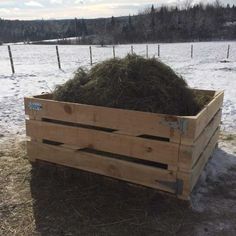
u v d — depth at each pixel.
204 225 2.85
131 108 3.22
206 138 3.50
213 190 3.44
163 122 2.96
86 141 3.40
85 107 3.32
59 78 12.41
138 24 84.19
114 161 3.27
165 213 2.98
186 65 17.52
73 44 68.50
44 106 3.60
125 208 3.05
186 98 3.57
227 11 94.50
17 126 5.71
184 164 2.94
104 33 79.25
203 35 73.75
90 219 2.91
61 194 3.29
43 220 2.91
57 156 3.62
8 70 15.64
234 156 4.35
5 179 3.62
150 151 3.07
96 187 3.38
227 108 6.97
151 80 3.38
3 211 3.04
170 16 88.00
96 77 3.67
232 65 17.27
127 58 3.71
